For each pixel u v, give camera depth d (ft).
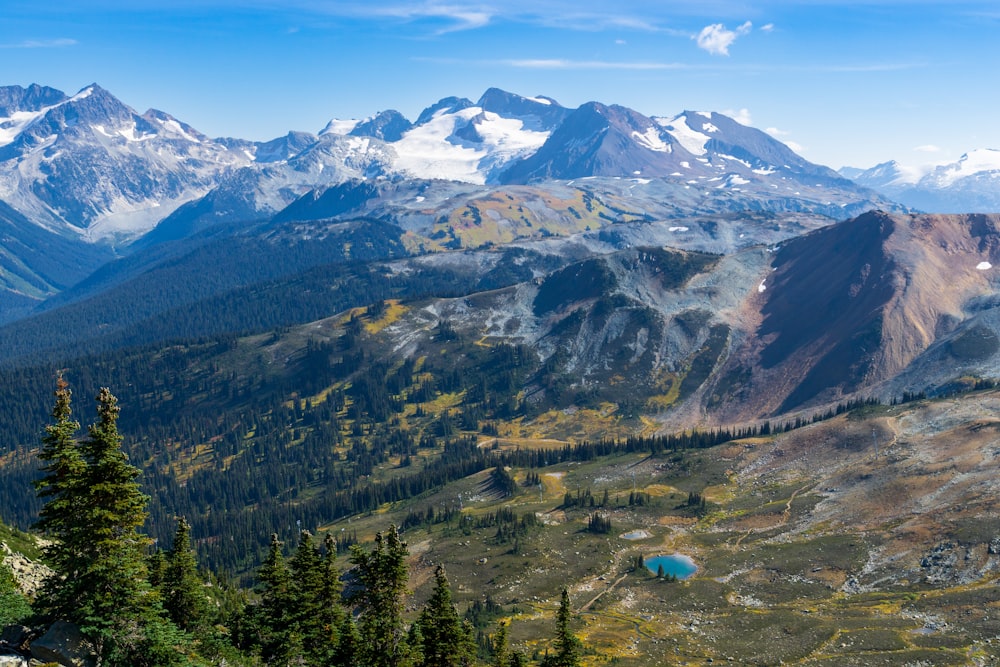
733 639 438.40
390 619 250.78
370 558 253.65
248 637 246.47
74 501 186.80
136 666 187.93
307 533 258.37
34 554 244.83
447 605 255.09
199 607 237.04
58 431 188.34
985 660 383.45
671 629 460.55
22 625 184.34
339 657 242.99
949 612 435.94
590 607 497.46
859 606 465.06
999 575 461.37
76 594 185.26
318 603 252.42
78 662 179.42
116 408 195.72
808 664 395.96
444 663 251.19
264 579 252.83
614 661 410.31
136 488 193.36
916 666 382.83
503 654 277.44
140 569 191.52
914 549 511.40
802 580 508.94
